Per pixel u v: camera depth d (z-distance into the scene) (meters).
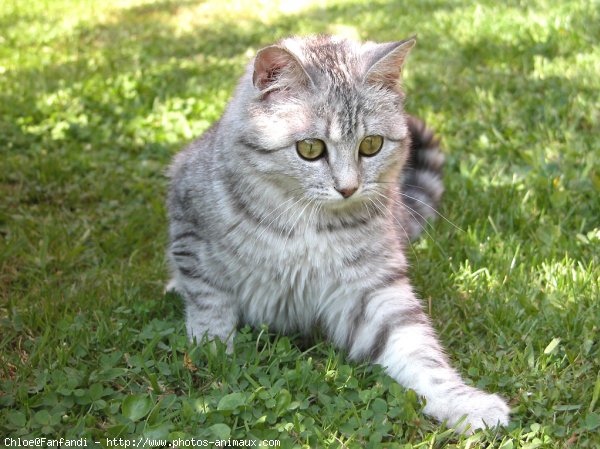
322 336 0.69
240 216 0.65
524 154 0.90
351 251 0.65
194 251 0.67
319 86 0.62
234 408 0.58
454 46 1.30
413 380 0.63
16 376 0.62
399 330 0.65
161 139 1.00
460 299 0.71
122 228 0.83
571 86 1.04
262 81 0.62
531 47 1.24
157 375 0.62
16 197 0.87
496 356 0.65
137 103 1.09
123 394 0.61
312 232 0.65
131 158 0.96
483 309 0.70
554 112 0.97
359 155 0.64
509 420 0.59
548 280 0.72
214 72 1.26
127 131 1.02
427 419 0.60
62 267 0.77
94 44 1.52
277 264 0.65
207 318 0.67
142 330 0.67
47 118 1.04
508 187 0.85
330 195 0.62
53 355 0.64
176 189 0.71
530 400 0.60
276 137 0.62
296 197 0.64
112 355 0.63
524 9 1.47
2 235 0.82
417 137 0.83
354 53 0.66
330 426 0.58
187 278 0.68
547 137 0.94
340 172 0.62
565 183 0.85
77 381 0.60
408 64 1.23
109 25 1.68
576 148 0.90
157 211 0.85
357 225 0.65
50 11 1.79
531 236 0.79
